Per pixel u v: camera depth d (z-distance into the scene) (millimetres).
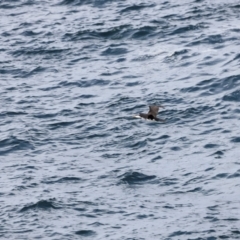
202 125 112000
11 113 119750
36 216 93188
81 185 99938
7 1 166125
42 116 118562
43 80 130375
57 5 161500
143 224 90875
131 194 97438
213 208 93500
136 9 154625
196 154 105125
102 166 104250
